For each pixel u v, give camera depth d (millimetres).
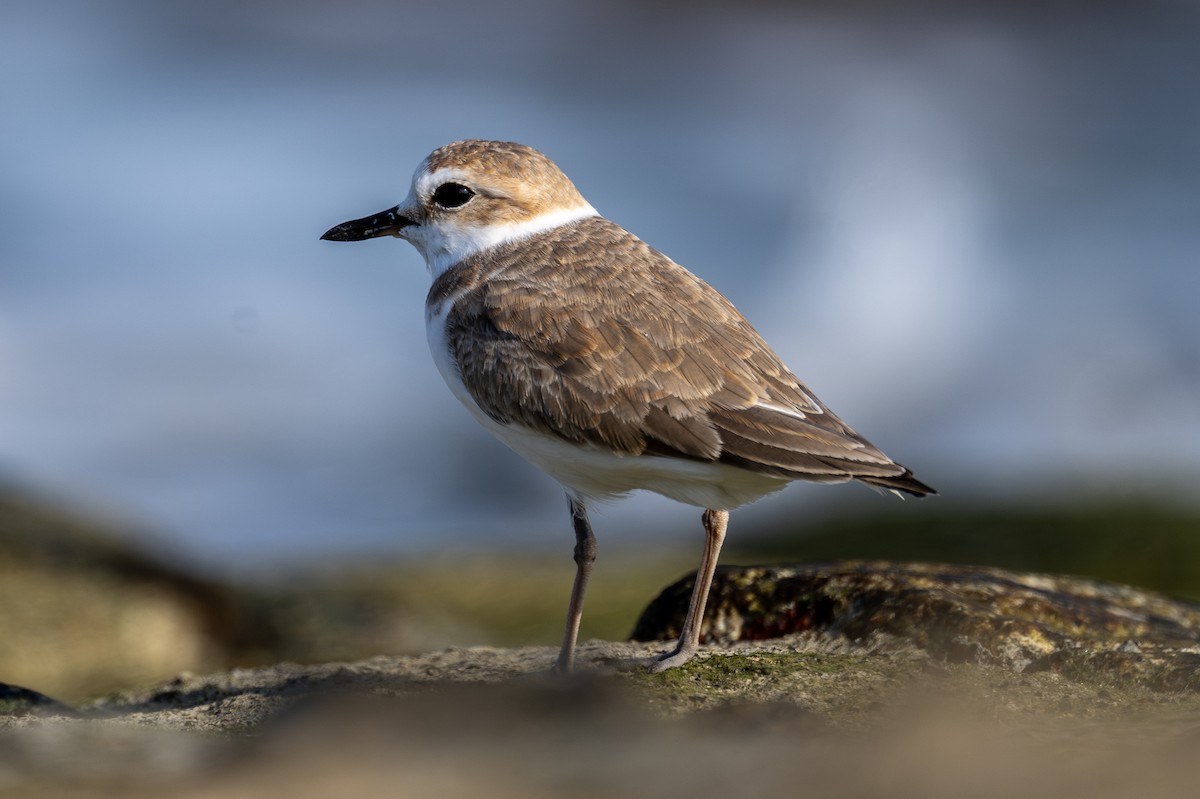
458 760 5051
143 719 6266
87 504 13648
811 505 15438
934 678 6105
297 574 13477
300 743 5406
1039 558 13273
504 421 6746
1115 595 8023
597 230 7156
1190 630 7289
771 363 6570
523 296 6750
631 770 4816
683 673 6441
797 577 7621
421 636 11695
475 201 7227
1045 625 6809
